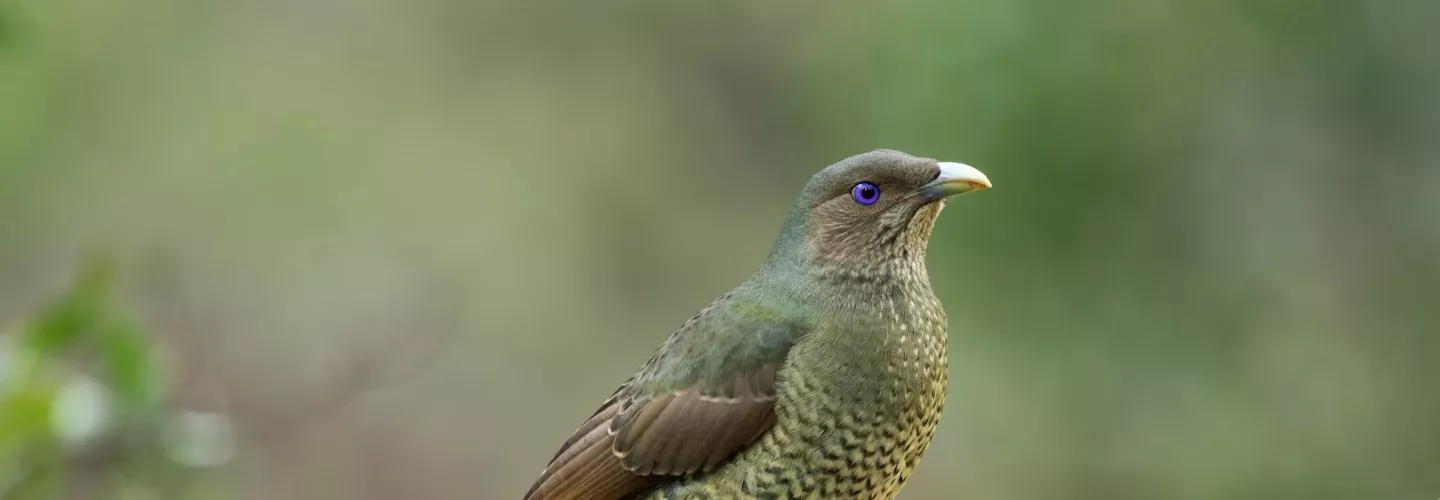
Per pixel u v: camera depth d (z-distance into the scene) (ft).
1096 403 45.09
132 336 28.55
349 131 68.64
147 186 65.72
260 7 69.97
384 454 60.18
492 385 64.08
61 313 27.94
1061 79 41.57
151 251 54.29
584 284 68.33
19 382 27.27
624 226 69.77
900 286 26.43
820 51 54.13
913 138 43.34
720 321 26.89
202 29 68.74
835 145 50.55
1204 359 43.62
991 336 45.16
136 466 28.84
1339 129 42.29
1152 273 43.06
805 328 26.17
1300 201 42.93
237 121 67.62
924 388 26.13
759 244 69.56
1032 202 42.11
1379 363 43.27
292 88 68.90
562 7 71.92
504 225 68.33
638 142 70.95
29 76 63.93
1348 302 43.21
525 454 62.85
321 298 64.59
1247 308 43.29
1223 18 41.57
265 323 63.10
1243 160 42.60
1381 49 41.42
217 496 31.19
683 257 69.46
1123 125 41.81
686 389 26.55
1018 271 43.62
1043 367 45.29
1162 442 44.75
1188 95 41.91
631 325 68.13
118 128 66.08
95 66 66.03
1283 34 41.55
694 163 70.95
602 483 27.12
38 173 64.59
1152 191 42.37
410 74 70.95
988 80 42.04
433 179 68.74
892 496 26.96
